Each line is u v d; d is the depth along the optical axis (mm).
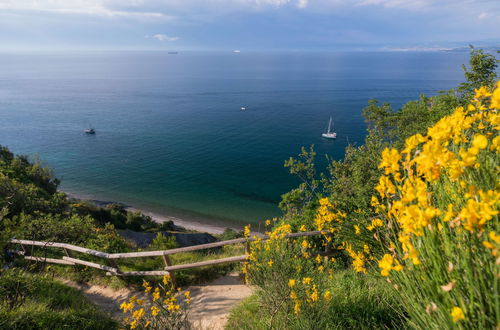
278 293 3834
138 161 74688
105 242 9102
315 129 104500
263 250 4660
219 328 4738
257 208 49438
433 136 1608
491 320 1309
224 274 7129
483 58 9320
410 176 1592
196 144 89500
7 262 7168
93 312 5402
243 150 82750
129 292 6621
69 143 91938
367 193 7684
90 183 60406
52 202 15992
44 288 5969
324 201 5461
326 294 3484
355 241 3943
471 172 1707
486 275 1389
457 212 1512
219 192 55719
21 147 87062
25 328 4504
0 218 4785
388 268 1479
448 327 1446
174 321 3799
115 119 128125
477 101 1943
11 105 162250
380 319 3281
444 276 1471
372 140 9531
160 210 48656
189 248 6195
